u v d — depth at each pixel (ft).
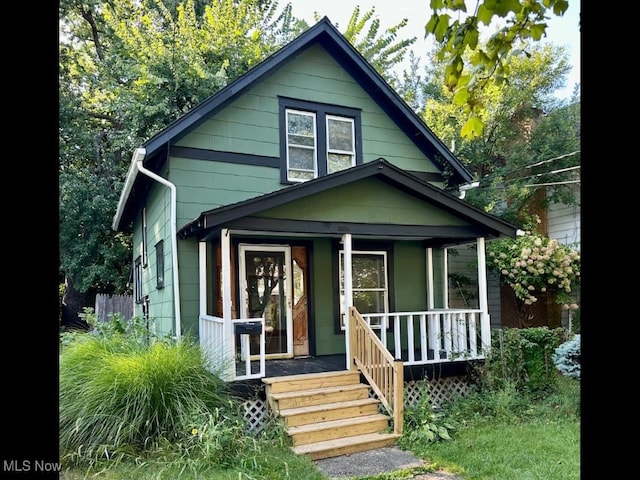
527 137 46.06
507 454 16.84
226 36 45.93
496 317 42.45
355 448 18.28
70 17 54.70
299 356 27.86
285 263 28.02
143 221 35.86
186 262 25.34
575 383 25.82
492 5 5.70
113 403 16.39
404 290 31.48
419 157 32.89
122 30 44.75
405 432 19.40
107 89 47.62
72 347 19.29
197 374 18.19
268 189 27.76
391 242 31.22
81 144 49.47
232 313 26.27
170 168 25.48
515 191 41.86
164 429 16.60
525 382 24.50
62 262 46.26
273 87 28.37
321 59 29.99
